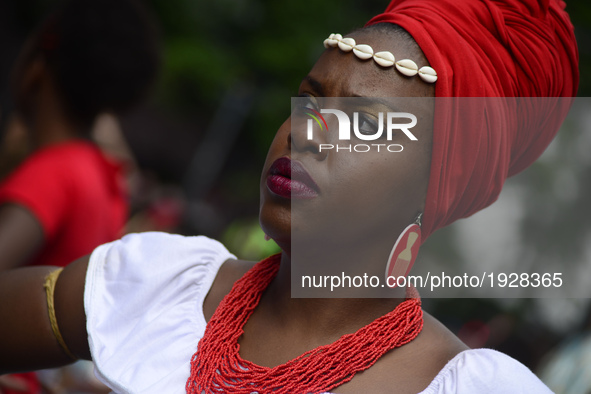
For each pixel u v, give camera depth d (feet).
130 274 4.77
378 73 4.04
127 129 29.07
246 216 29.09
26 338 4.94
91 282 4.83
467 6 4.31
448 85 4.03
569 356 9.43
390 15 4.34
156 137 30.55
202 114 29.25
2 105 12.51
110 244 5.15
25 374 7.13
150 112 29.22
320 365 4.04
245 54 26.58
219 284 4.76
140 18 8.26
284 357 4.22
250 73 26.81
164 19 26.08
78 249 7.47
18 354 5.00
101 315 4.67
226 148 28.30
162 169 32.81
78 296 4.87
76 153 7.59
